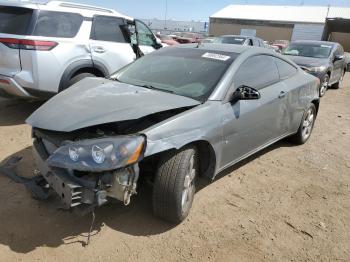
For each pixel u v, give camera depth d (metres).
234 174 4.73
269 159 5.36
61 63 5.93
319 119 8.34
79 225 3.39
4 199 3.69
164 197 3.27
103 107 3.30
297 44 12.68
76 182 2.91
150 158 3.42
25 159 4.60
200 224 3.56
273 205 4.04
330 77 11.98
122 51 7.04
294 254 3.26
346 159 5.69
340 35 51.66
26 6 5.70
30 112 6.66
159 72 4.34
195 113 3.49
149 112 3.20
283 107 4.95
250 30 54.06
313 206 4.10
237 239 3.39
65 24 6.09
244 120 4.08
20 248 3.04
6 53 5.64
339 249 3.38
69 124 3.08
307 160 5.47
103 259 3.00
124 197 3.02
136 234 3.34
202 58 4.39
